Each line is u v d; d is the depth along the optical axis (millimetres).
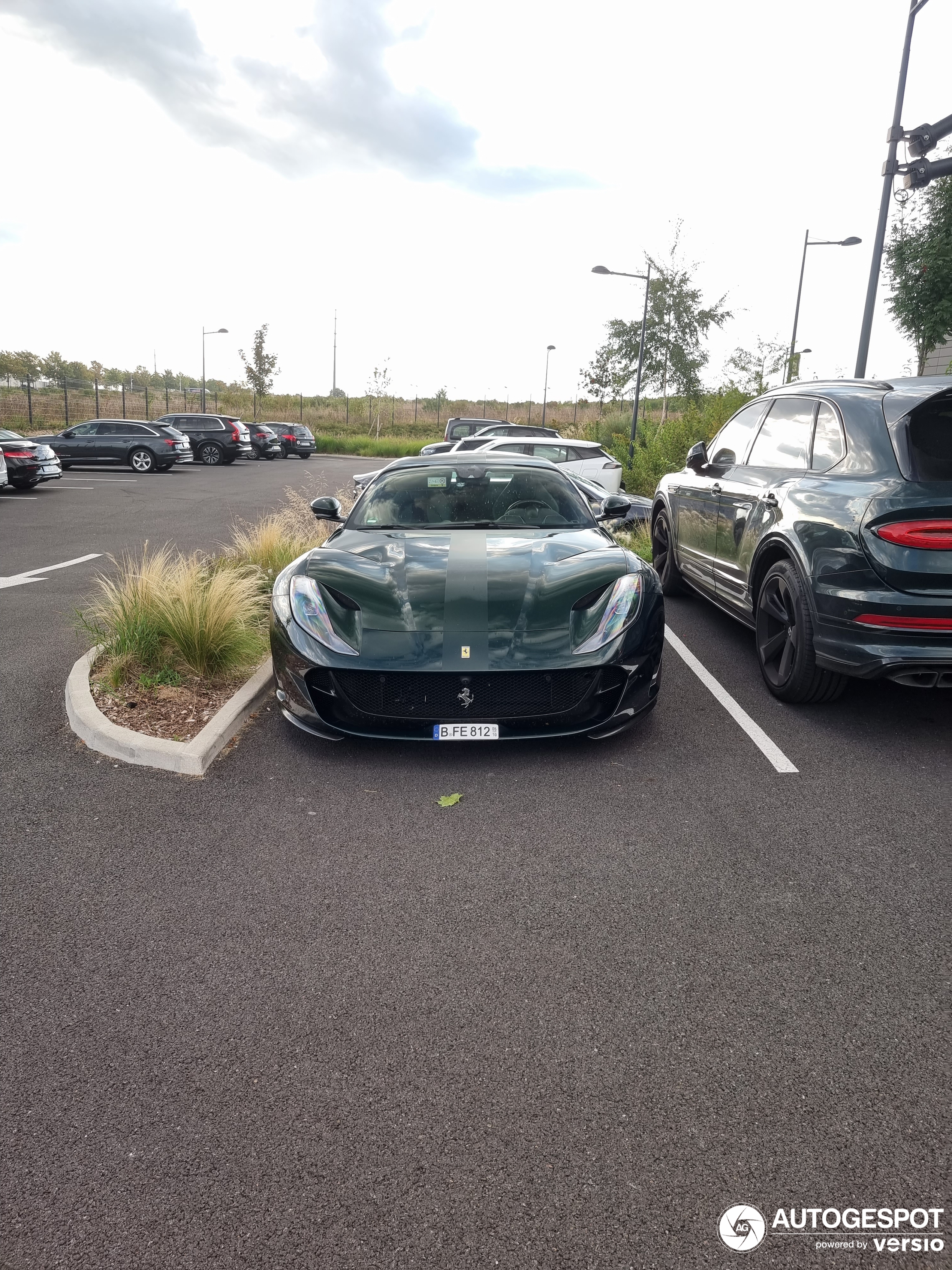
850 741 3957
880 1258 1471
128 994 2172
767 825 3107
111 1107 1811
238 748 3822
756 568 4699
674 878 2744
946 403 3762
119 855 2873
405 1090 1853
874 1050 1979
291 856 2875
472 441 12297
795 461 4539
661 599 3922
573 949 2363
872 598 3580
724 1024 2064
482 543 4301
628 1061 1940
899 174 11297
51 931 2441
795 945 2387
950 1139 1729
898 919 2514
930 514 3428
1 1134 1741
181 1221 1547
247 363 46469
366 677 3506
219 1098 1832
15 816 3145
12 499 15695
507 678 3498
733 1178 1634
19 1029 2045
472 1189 1609
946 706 4484
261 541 7312
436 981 2227
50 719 4152
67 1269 1460
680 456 13828
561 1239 1507
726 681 4918
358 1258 1474
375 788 3414
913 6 10695
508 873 2771
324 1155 1687
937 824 3129
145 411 44875
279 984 2213
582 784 3457
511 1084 1872
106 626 5352
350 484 19312
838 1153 1693
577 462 12055
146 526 12023
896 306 14383
